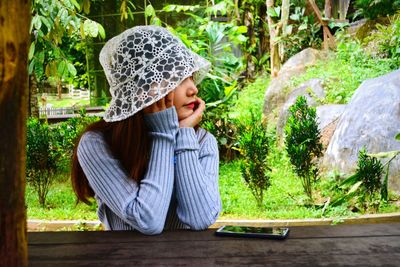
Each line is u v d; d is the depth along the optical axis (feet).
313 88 20.86
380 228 3.82
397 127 14.61
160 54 4.21
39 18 13.38
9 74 2.00
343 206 13.17
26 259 2.22
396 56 22.21
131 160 4.35
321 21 28.09
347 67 22.66
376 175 12.34
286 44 29.58
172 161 4.45
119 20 34.22
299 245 3.41
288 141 14.53
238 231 3.76
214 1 32.19
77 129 19.34
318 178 15.19
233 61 25.27
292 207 13.87
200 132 5.13
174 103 4.58
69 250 3.45
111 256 3.30
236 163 19.08
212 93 20.70
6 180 2.07
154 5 33.68
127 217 4.12
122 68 4.21
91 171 4.36
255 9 31.89
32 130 16.17
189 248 3.43
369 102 15.69
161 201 4.19
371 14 27.81
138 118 4.39
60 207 15.55
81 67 40.37
